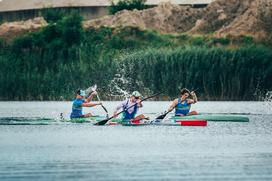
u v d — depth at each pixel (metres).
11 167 72.25
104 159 77.56
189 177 66.44
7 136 100.88
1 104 195.38
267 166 72.56
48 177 66.44
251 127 115.25
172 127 113.75
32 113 150.75
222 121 126.19
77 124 118.75
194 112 117.88
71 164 74.19
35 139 96.88
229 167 71.94
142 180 64.94
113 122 117.00
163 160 76.69
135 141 94.12
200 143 92.00
